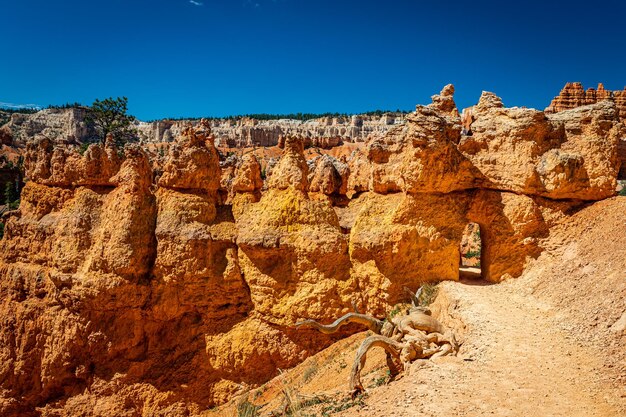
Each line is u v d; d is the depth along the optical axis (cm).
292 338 2441
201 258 2452
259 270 2453
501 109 2611
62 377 2503
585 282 2044
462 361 1585
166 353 2522
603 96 7056
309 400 1697
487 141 2588
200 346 2511
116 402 2450
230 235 2533
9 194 7538
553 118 2609
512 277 2442
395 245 2370
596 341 1612
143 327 2505
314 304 2392
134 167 2517
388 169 2552
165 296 2459
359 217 2484
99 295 2364
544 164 2464
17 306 2589
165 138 19100
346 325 2452
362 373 1948
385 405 1371
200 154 2544
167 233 2425
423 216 2436
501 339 1716
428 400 1338
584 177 2464
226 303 2527
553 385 1373
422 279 2431
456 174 2506
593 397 1284
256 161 2705
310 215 2464
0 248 2756
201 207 2531
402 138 2548
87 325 2439
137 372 2481
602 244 2205
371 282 2409
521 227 2458
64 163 2641
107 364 2494
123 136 7006
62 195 2652
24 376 2553
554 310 1988
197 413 2441
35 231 2620
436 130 2375
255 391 2325
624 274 1883
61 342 2473
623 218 2269
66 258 2433
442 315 2158
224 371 2470
